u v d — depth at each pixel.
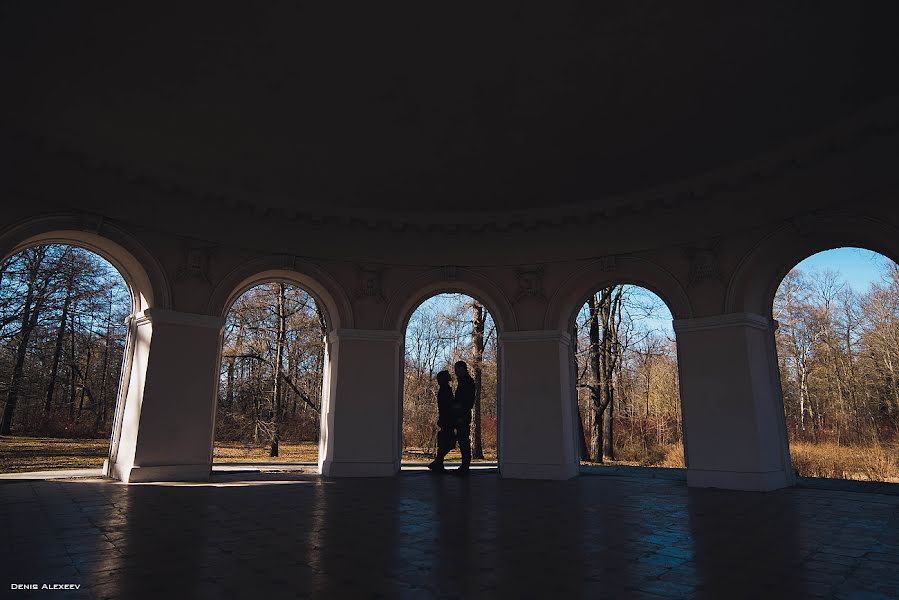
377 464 13.09
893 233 9.88
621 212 12.09
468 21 7.40
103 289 28.31
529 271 14.04
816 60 7.81
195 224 12.32
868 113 8.73
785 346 38.97
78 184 10.69
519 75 8.47
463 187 11.91
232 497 9.07
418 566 4.88
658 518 7.51
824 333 38.28
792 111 8.95
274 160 10.88
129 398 12.01
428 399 30.20
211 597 3.94
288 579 4.41
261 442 24.80
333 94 8.99
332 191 12.05
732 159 10.30
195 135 9.99
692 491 10.60
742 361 11.48
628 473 13.90
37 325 26.22
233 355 23.61
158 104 9.07
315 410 25.36
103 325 31.12
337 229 13.20
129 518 7.02
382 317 14.02
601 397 24.53
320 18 7.34
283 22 7.39
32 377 27.59
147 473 11.17
